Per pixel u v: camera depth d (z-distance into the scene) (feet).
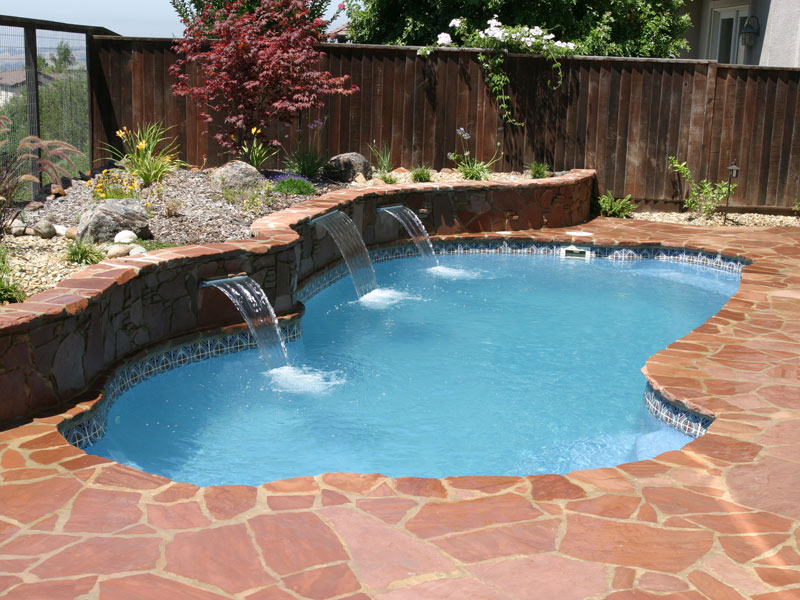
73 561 11.65
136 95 41.96
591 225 43.37
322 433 18.92
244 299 23.93
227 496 13.80
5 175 26.14
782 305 27.45
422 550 12.17
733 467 15.21
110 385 19.51
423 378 22.76
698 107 44.62
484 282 34.32
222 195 34.24
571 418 20.11
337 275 33.63
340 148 44.83
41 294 18.48
